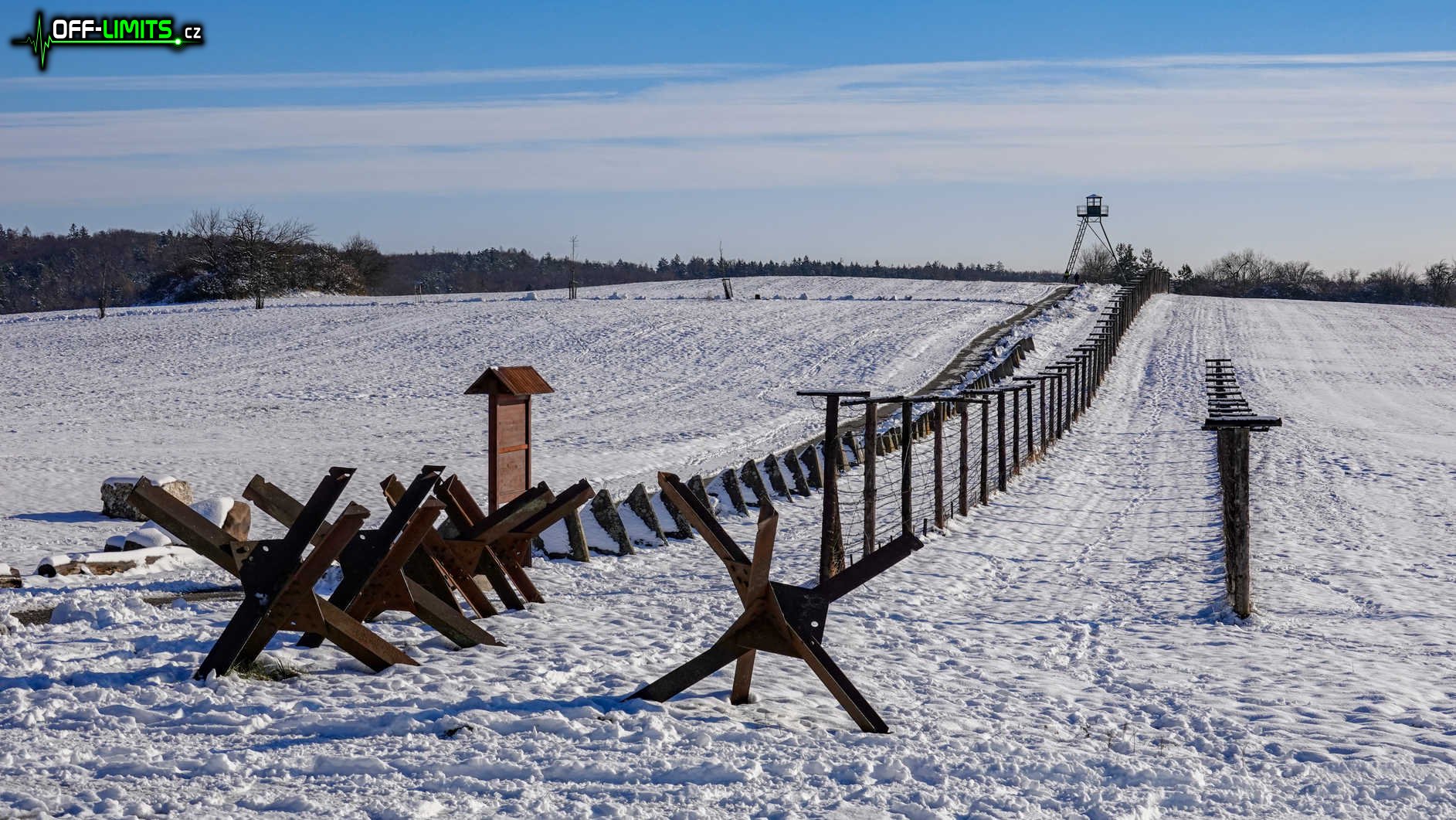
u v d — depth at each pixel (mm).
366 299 72125
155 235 169250
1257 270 132000
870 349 46656
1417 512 18812
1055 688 8328
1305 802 5844
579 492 10391
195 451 24938
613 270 163500
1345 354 50625
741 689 7352
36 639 8711
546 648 8797
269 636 7652
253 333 52375
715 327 53000
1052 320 55875
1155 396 38688
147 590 10562
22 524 16203
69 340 51281
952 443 27453
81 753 5910
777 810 5367
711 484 18219
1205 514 18828
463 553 10250
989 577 13562
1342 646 10117
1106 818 5402
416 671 7875
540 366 43406
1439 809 5805
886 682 8234
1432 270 123000
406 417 32031
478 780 5680
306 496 18891
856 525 17094
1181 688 8453
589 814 5230
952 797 5652
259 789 5457
